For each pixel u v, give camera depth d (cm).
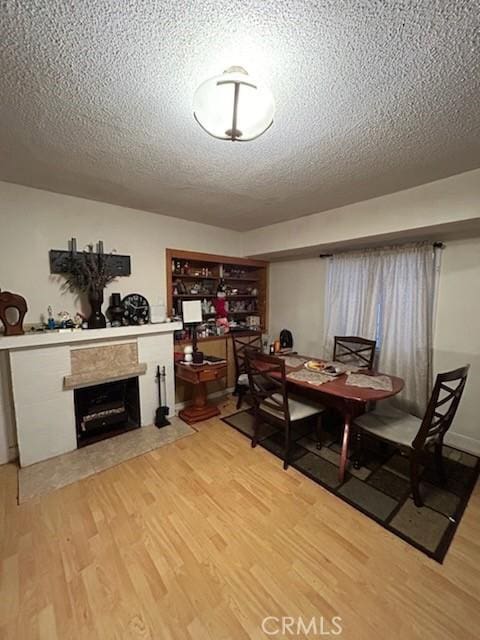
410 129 150
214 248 375
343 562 152
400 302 284
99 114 139
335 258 345
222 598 134
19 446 231
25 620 124
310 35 96
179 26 93
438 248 264
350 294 329
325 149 171
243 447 263
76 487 208
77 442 263
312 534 169
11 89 121
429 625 123
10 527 172
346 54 103
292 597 134
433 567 149
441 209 213
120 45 100
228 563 151
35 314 251
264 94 109
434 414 187
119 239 292
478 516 183
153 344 307
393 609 129
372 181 217
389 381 239
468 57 103
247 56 105
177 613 127
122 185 232
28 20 91
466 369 186
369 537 167
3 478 218
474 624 123
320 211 299
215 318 404
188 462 239
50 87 120
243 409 348
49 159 187
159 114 140
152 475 222
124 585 139
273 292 445
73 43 99
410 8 86
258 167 196
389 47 100
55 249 255
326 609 129
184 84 120
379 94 123
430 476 222
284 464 232
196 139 162
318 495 201
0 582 139
